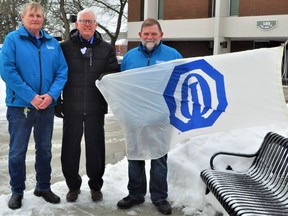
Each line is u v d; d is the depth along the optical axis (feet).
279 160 12.96
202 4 84.53
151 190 14.65
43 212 14.15
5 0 97.30
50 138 14.49
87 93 14.25
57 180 18.79
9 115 13.91
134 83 13.93
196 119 14.43
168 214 14.20
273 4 75.92
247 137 16.26
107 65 14.52
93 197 15.17
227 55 14.49
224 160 15.40
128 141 14.20
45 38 13.73
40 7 13.48
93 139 14.61
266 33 76.64
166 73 14.11
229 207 11.30
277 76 14.48
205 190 14.73
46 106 13.41
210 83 14.44
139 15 95.45
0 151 24.11
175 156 16.42
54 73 13.97
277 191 12.38
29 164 21.12
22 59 13.29
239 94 14.60
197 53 89.86
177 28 87.56
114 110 13.94
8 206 14.29
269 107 14.62
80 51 14.16
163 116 14.10
